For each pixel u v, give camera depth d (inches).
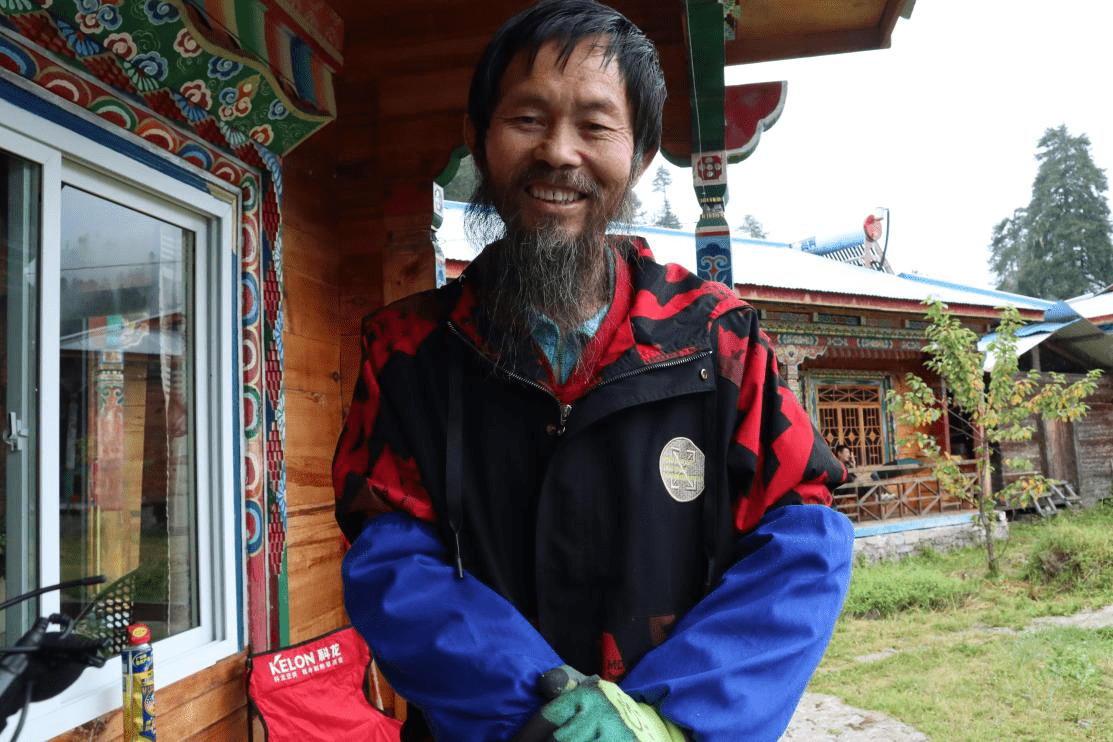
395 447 43.1
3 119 60.7
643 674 36.8
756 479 42.1
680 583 40.4
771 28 132.1
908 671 259.1
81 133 68.2
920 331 527.2
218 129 84.5
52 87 64.2
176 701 77.5
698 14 102.1
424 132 121.3
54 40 63.4
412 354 44.8
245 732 88.7
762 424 42.7
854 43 134.2
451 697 35.4
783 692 35.6
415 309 46.9
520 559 41.3
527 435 42.1
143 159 75.7
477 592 38.7
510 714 34.0
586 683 34.5
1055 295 2193.7
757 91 123.8
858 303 454.6
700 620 37.8
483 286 44.5
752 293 427.5
